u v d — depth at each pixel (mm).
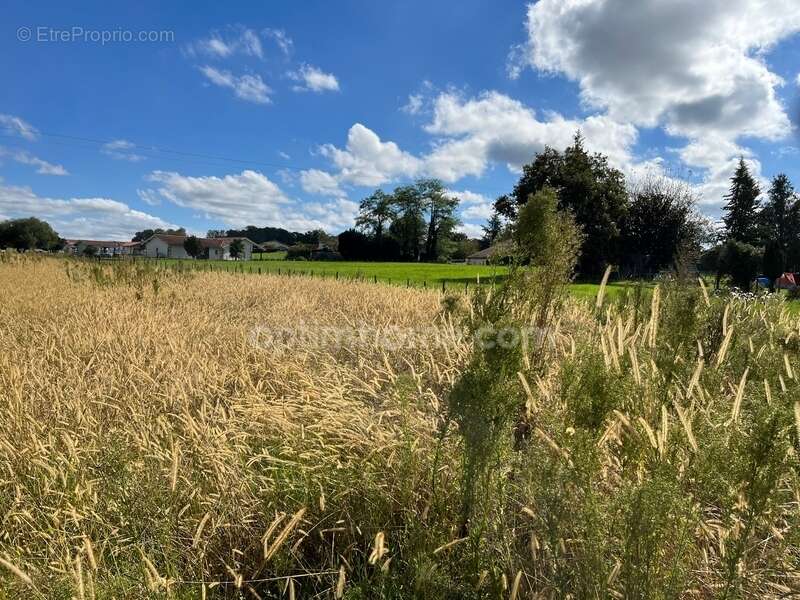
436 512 2355
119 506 2430
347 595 2023
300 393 3912
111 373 4391
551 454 2027
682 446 2006
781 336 3857
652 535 1625
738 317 4633
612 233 37125
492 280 3994
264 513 2498
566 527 1800
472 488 2158
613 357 2178
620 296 5723
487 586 2016
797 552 1911
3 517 2580
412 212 87562
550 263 4121
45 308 8148
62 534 2320
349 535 2416
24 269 17422
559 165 38312
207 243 93188
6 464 2883
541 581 1930
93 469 2717
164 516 2346
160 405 3904
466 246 95812
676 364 2605
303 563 2361
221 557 2334
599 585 1666
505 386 2244
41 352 5230
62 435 3168
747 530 1703
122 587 2012
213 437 2965
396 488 2564
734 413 1993
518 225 4078
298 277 18312
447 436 2654
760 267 28016
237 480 2590
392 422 3279
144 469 2672
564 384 2320
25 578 1779
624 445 2221
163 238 92000
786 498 2027
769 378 2867
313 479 2566
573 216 4727
